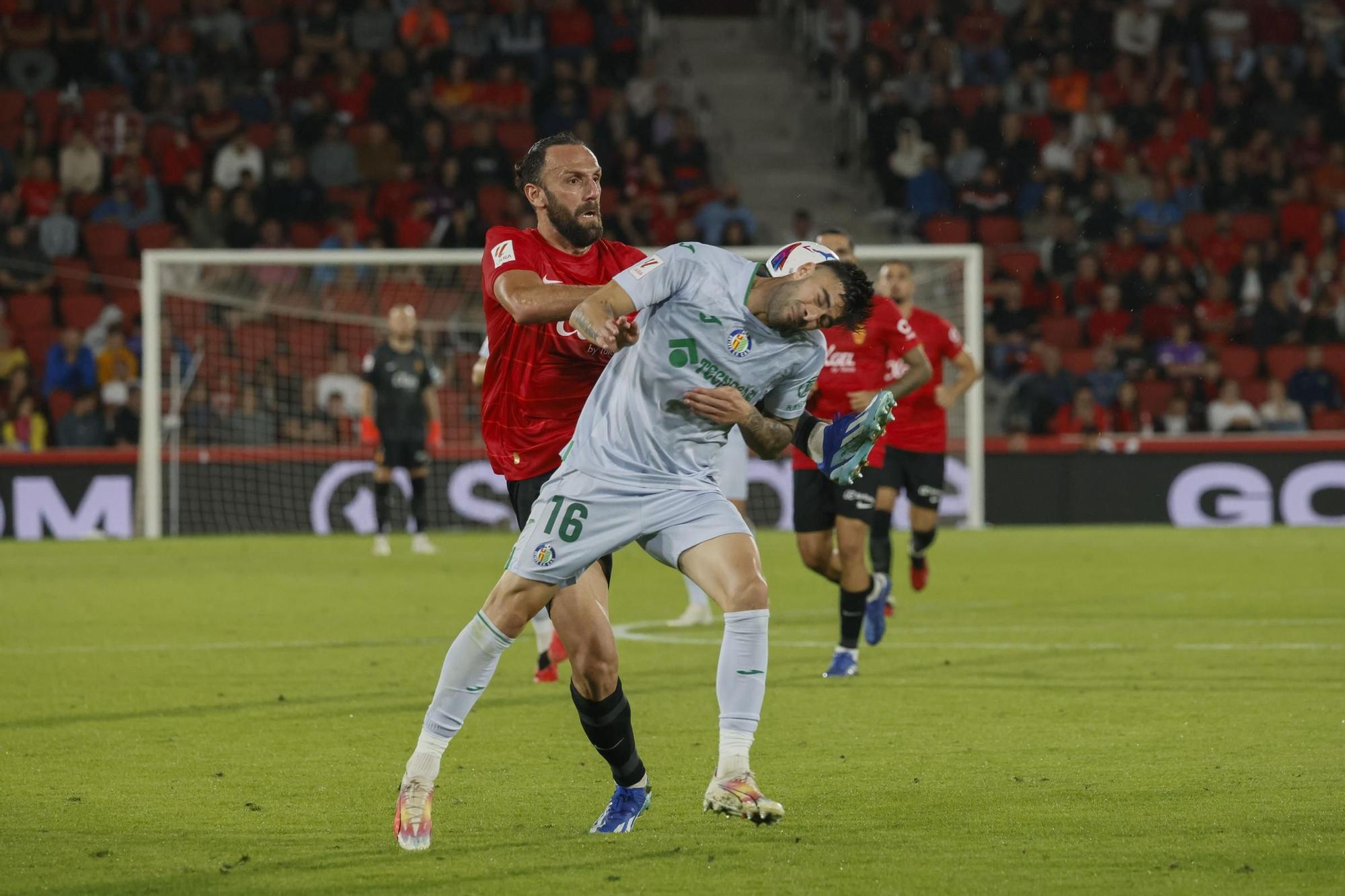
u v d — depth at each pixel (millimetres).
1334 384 78938
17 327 79750
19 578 49625
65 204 84500
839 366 32500
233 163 85812
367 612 40219
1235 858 15266
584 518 16281
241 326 75438
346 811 17781
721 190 90812
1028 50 96250
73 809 17875
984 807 17750
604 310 15758
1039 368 77562
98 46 90938
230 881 14539
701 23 106250
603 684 16562
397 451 58750
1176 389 78750
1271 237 89750
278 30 94125
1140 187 90438
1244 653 32031
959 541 64000
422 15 93500
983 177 90125
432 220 85625
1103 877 14578
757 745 21922
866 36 97625
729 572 16297
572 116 91500
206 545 63844
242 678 28859
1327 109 95500
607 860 15367
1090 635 35375
